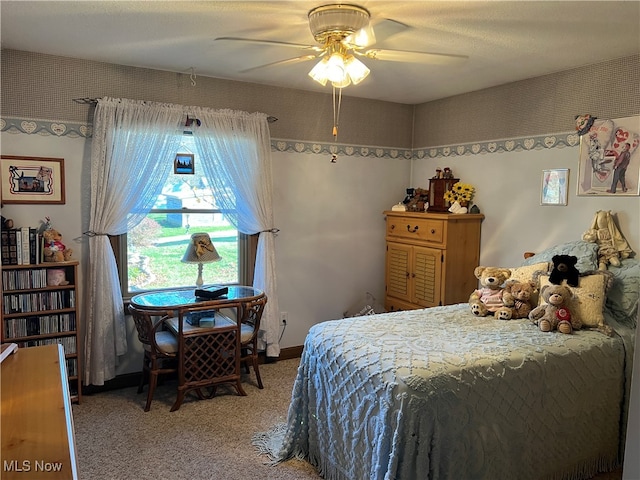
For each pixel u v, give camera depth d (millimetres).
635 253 2990
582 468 2527
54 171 3305
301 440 2732
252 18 2445
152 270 3805
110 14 2410
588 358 2480
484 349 2342
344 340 2516
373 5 2227
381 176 4680
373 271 4742
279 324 4262
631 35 2613
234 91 3871
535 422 2316
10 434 1252
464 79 3682
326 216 4422
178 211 3861
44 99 3238
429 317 2963
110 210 3412
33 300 3125
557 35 2631
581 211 3299
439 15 2348
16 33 2768
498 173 3904
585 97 3252
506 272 3188
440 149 4473
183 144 3818
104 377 3449
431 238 4066
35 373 1682
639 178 2953
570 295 2750
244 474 2543
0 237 2879
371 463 2158
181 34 2729
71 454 1163
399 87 3988
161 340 3367
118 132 3402
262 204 3967
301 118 4203
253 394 3539
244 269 4109
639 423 1087
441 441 2059
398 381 2070
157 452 2719
